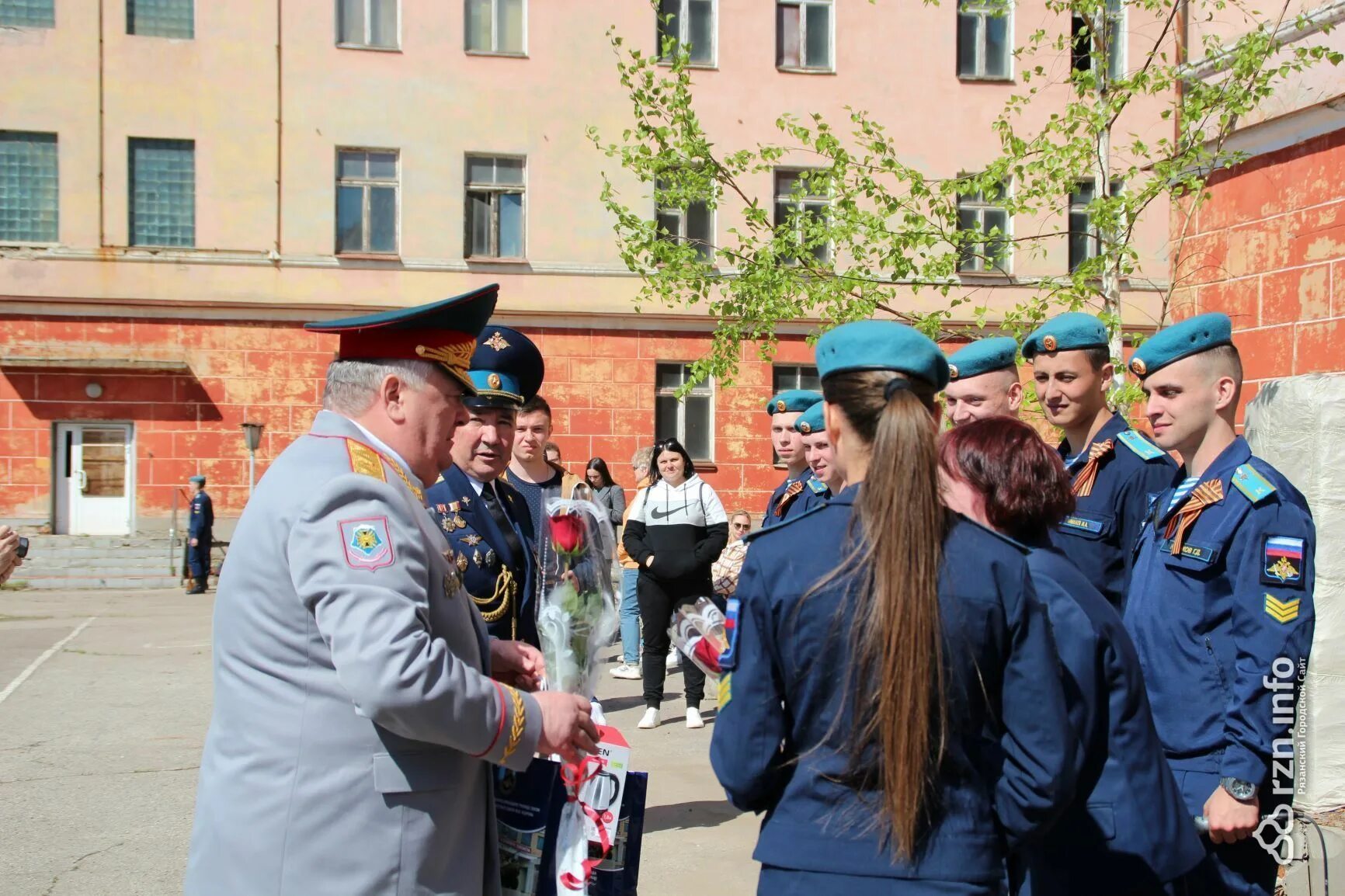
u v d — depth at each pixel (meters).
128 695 8.95
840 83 19.12
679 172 8.61
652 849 5.07
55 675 9.86
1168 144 7.70
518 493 3.59
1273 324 6.86
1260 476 3.00
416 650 2.05
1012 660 2.07
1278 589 2.87
